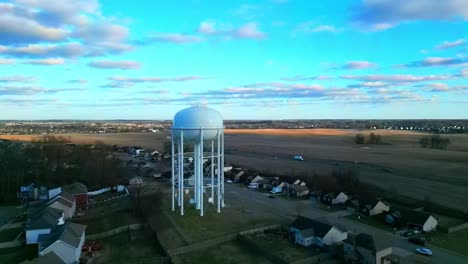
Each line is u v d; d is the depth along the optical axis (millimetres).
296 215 63438
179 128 60438
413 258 45594
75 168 99312
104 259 45562
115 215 63031
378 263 43031
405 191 80938
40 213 56500
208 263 44000
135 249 48844
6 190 79438
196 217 59594
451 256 46312
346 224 59500
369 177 95812
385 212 63594
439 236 54125
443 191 81188
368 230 56531
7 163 99000
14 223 60562
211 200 67062
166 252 46375
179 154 61906
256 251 48062
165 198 72125
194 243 48500
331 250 46938
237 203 70562
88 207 69750
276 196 78938
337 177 88812
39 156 110375
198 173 62625
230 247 49156
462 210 66750
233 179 97188
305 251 47156
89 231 54438
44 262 41438
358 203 67562
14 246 50031
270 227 55906
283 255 45594
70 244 44094
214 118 61500
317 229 50156
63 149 129125
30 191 79188
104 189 83750
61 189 75938
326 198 73250
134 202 69438
